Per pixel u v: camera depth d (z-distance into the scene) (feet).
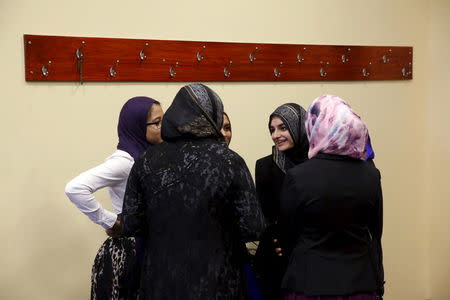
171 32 9.45
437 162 12.32
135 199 6.40
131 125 7.57
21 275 8.57
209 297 5.98
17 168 8.41
